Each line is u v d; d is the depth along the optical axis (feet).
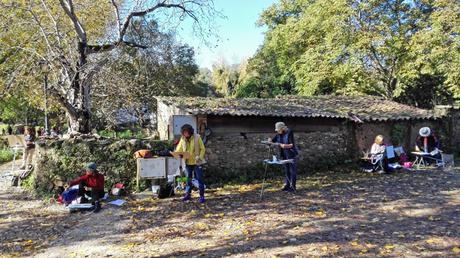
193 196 32.96
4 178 46.39
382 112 52.16
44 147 36.04
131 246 20.80
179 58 100.48
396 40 69.31
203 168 40.16
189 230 23.16
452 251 17.79
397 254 17.65
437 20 62.54
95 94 55.47
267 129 43.42
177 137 40.27
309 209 26.61
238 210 27.40
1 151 75.36
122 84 57.82
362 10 71.61
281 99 55.88
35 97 52.80
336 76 75.00
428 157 47.24
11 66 48.93
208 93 142.61
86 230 24.43
